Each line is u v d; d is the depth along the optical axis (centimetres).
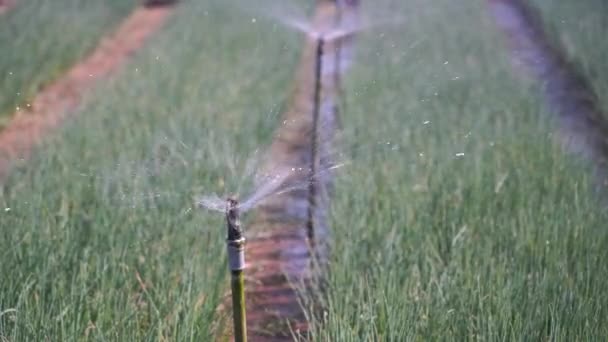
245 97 570
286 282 348
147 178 366
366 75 628
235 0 909
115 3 1045
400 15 910
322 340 283
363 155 421
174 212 347
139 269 314
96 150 427
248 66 679
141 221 337
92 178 369
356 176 385
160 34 853
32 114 584
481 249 321
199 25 877
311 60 747
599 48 679
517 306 283
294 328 319
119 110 530
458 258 311
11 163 405
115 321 276
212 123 477
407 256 320
